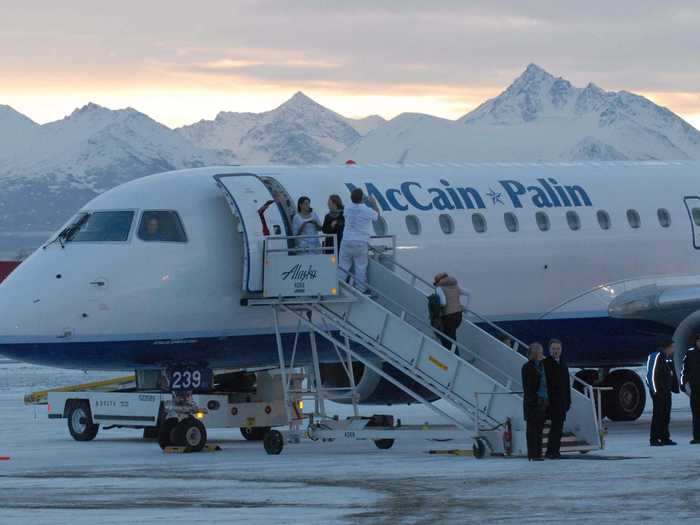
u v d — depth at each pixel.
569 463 34.16
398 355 38.59
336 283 38.69
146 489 30.19
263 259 40.22
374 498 28.11
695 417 39.00
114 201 41.62
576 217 47.03
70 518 26.00
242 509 26.92
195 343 40.84
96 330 39.97
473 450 36.41
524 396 35.28
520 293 45.62
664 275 48.28
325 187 43.03
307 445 41.84
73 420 44.81
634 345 48.53
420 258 43.72
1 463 36.72
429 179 45.38
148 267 40.47
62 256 40.81
